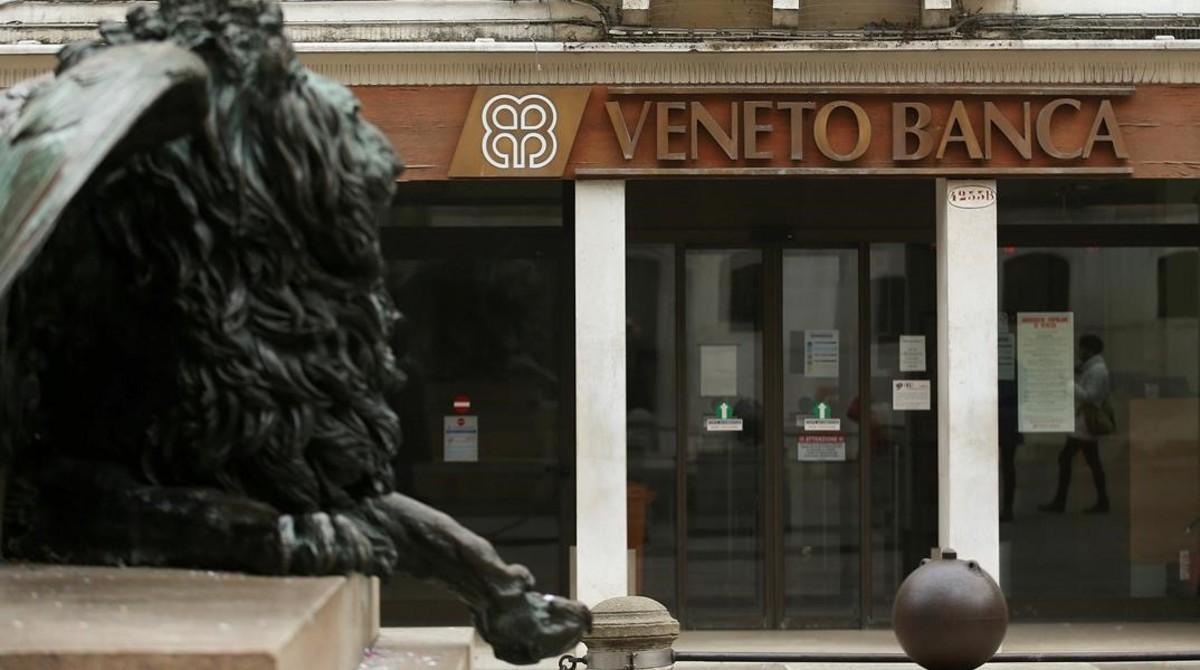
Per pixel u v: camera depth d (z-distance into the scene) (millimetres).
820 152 13695
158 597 3213
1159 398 14555
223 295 3432
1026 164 13773
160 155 3363
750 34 13586
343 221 3494
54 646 2674
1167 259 14477
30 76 13602
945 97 13711
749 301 14477
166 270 3410
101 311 3508
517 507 14242
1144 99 13758
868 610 14398
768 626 14375
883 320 14445
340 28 13758
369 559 3596
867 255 14414
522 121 13641
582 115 13625
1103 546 14562
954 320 13820
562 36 13672
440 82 13641
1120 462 14555
